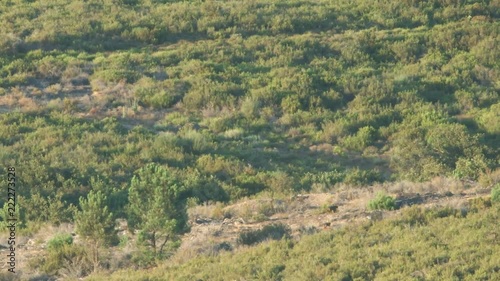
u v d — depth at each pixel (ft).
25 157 368.48
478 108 445.37
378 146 407.23
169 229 246.27
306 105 444.55
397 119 431.02
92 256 245.86
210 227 273.13
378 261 223.51
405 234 243.60
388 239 241.96
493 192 270.05
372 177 361.92
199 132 410.52
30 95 449.89
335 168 379.55
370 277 216.54
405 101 447.42
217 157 377.30
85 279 233.14
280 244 242.78
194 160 375.66
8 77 463.83
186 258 243.60
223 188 343.26
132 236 264.11
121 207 324.39
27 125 407.64
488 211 256.73
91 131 406.00
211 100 443.32
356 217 269.44
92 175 353.92
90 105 437.99
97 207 250.57
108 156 377.09
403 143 397.19
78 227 249.75
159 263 242.17
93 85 458.91
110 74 465.47
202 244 255.09
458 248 229.66
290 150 402.52
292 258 231.91
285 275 220.23
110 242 250.16
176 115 431.84
